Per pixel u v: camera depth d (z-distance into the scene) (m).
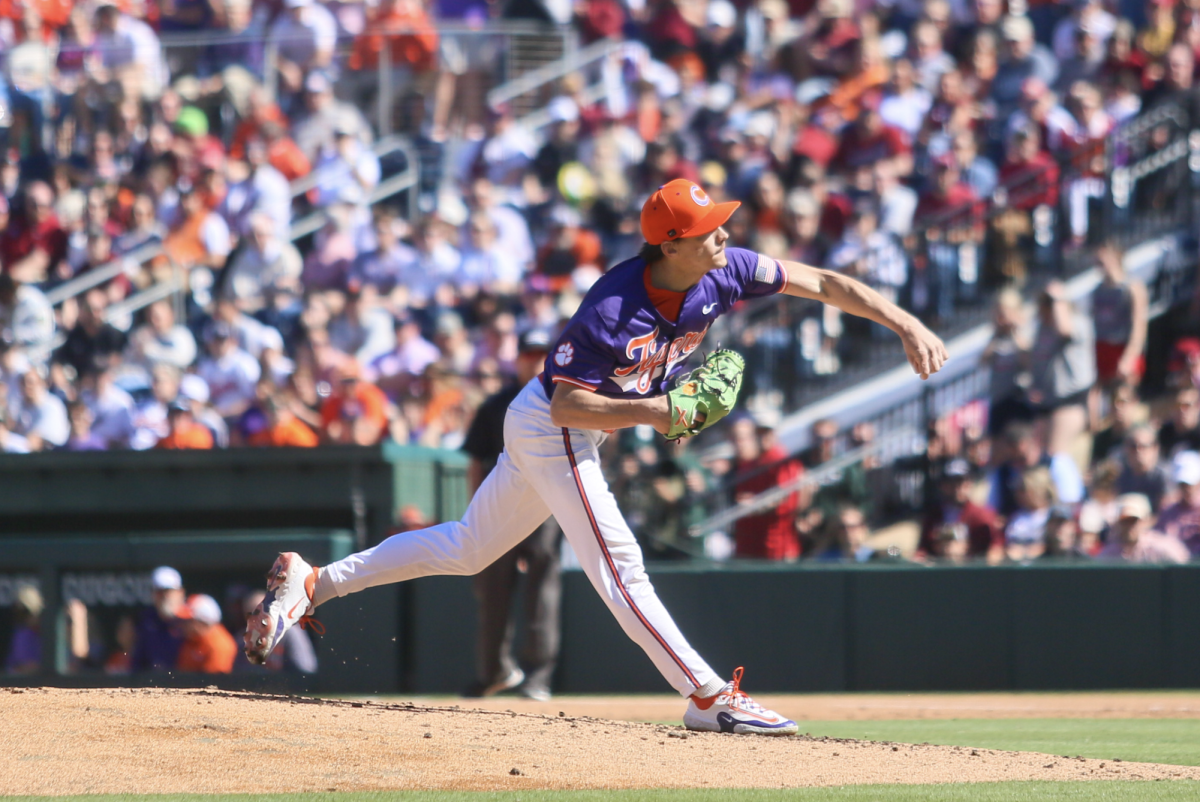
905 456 37.38
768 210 42.03
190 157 49.84
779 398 38.62
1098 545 31.23
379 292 43.78
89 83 51.69
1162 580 27.45
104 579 29.02
